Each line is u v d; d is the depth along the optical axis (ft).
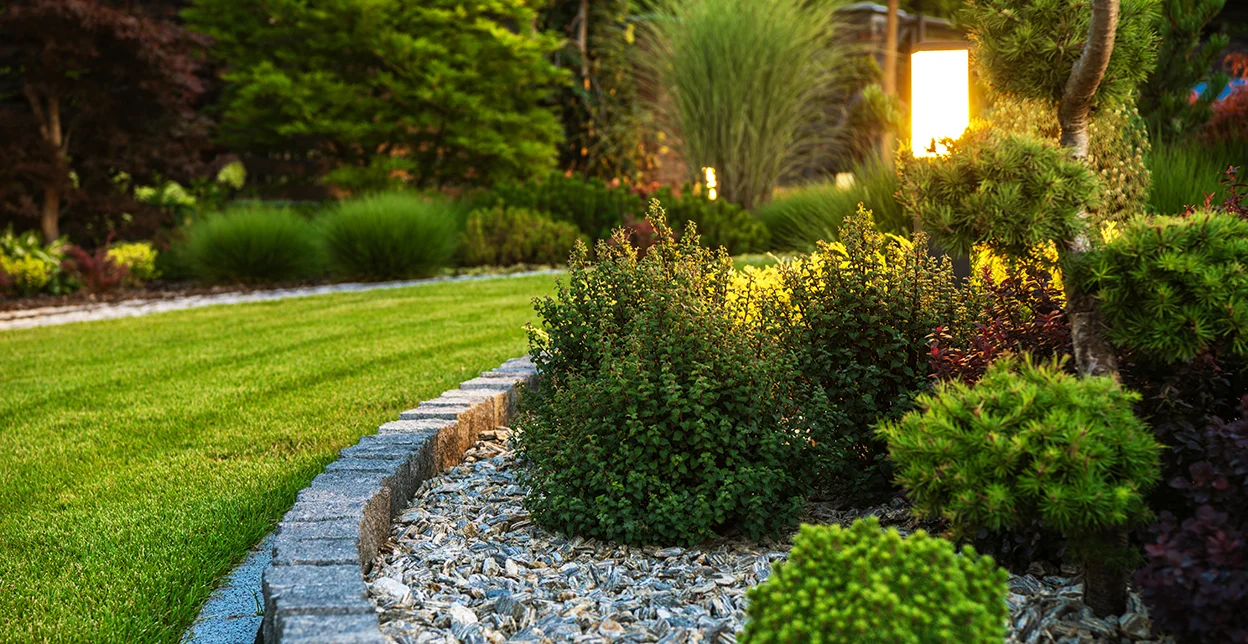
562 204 47.60
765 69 46.52
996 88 11.21
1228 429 8.01
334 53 57.52
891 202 24.81
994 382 8.32
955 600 6.59
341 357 21.53
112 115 47.57
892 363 11.40
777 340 11.90
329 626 7.52
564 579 9.85
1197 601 7.07
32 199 46.57
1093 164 12.01
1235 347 8.25
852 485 11.47
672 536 10.42
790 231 38.24
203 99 62.23
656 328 11.37
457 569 10.15
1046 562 9.71
